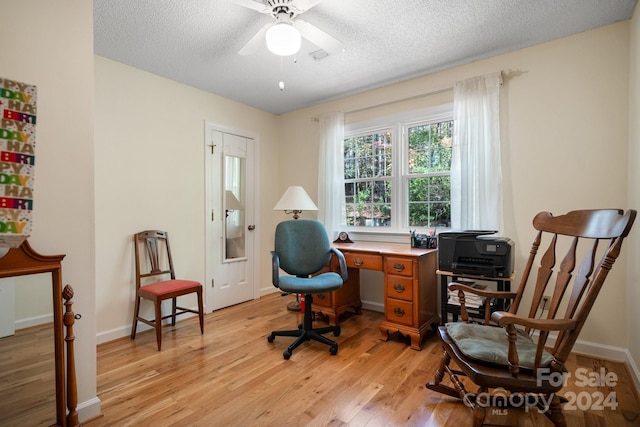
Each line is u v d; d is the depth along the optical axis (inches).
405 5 76.3
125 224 105.0
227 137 138.8
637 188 74.1
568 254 59.9
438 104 114.8
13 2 52.7
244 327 112.3
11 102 52.1
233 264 140.8
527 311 96.1
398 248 110.8
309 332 96.1
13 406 54.6
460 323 67.2
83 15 61.0
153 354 90.3
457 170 106.3
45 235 56.1
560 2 75.4
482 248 87.0
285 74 114.7
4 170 51.1
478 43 94.0
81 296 60.9
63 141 58.2
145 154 110.3
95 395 62.6
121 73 104.3
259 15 79.1
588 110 87.7
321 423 60.6
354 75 115.9
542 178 94.2
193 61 103.8
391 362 85.5
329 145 138.7
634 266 76.4
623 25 83.2
